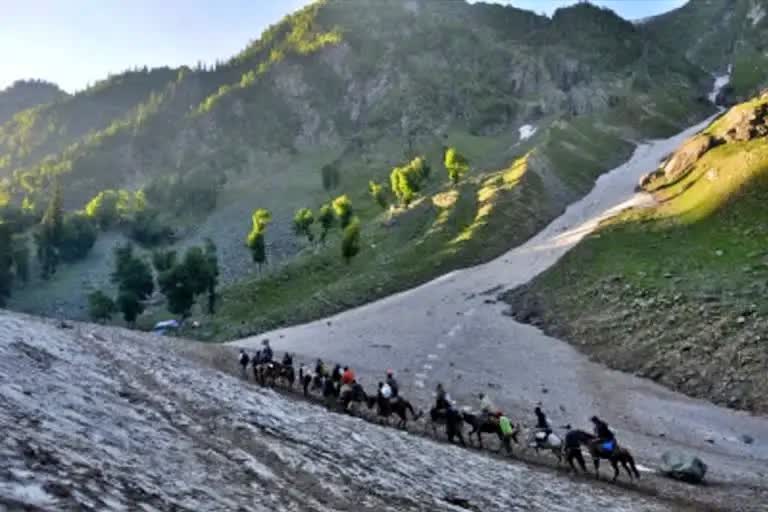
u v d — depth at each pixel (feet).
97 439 42.37
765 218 266.36
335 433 78.95
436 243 405.39
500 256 383.65
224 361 175.42
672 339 201.46
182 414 64.08
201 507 35.40
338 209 509.35
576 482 99.60
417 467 72.84
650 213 339.77
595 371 200.75
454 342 236.63
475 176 561.84
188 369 107.24
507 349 227.20
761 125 373.40
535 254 360.89
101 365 84.07
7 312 130.41
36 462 31.83
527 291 291.58
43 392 51.42
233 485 43.45
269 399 94.84
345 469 59.47
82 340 110.32
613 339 217.36
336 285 360.69
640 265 266.98
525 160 533.55
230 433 62.18
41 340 86.84
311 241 530.68
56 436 38.83
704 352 188.85
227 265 606.14
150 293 476.95
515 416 161.99
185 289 403.13
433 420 119.55
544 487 84.89
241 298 394.11
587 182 554.05
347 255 411.54
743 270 230.89
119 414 53.67
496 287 312.91
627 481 107.24
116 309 452.76
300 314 322.75
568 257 307.58
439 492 62.69
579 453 108.17
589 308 246.68
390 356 219.41
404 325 263.90
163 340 191.42
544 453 122.52
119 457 39.73
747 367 175.22
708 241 270.05
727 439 149.28
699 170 384.68
